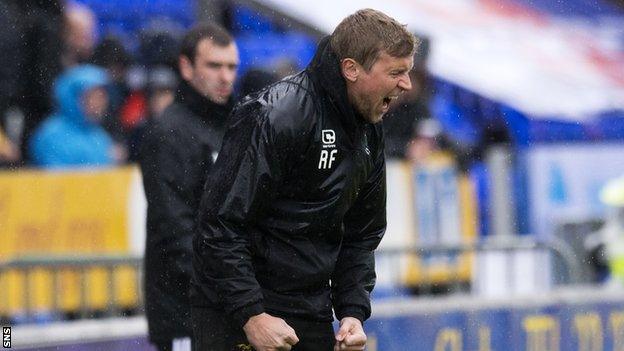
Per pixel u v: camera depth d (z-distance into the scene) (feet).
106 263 72.33
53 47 86.43
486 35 115.65
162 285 56.95
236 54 57.72
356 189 44.88
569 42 120.78
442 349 79.25
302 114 42.70
